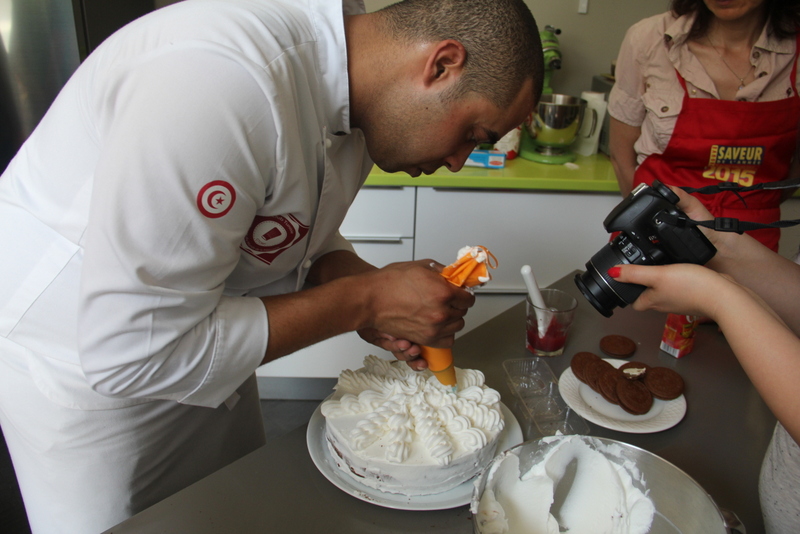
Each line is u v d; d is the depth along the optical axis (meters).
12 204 0.72
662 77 1.46
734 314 0.52
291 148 0.62
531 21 0.66
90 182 0.66
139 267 0.53
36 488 0.82
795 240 1.86
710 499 0.54
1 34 1.60
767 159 1.42
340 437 0.70
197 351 0.61
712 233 0.73
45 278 0.70
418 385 0.81
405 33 0.64
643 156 1.59
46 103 1.70
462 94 0.65
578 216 1.86
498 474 0.60
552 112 1.84
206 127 0.53
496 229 1.87
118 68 0.57
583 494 0.64
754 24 1.36
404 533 0.62
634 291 0.64
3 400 0.79
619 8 2.17
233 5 0.61
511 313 1.13
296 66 0.63
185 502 0.65
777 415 0.48
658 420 0.80
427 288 0.70
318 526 0.62
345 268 0.91
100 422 0.77
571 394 0.87
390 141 0.72
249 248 0.72
